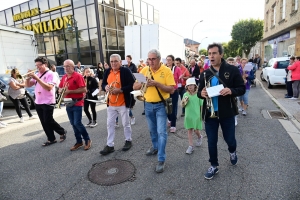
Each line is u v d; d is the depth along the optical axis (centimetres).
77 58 1877
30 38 1067
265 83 1287
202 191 269
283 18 1734
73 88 389
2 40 938
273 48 2025
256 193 260
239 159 347
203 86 284
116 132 512
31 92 806
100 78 1046
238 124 528
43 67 418
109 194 271
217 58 265
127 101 383
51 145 450
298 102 732
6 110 838
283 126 500
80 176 318
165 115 333
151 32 1038
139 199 259
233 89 258
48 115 430
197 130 395
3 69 941
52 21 1892
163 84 324
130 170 328
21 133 541
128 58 743
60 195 275
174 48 1339
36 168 350
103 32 1745
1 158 395
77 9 1764
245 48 3656
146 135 483
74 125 403
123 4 1925
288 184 275
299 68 760
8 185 304
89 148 421
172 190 274
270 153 365
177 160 355
